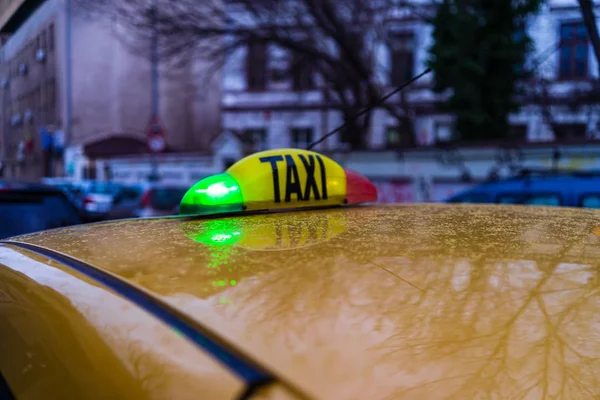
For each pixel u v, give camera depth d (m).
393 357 0.66
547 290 0.83
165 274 0.85
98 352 0.72
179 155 15.84
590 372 0.69
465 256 0.95
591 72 13.03
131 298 0.78
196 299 0.76
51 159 17.25
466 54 8.64
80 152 18.22
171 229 1.21
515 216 1.40
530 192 8.17
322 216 1.39
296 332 0.68
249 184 1.45
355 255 0.93
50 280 0.95
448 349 0.69
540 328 0.74
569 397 0.66
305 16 13.22
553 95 11.87
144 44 18.36
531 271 0.89
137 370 0.66
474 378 0.66
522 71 9.05
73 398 0.71
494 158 9.05
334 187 1.66
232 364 0.61
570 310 0.78
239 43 11.57
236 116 18.19
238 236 1.09
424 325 0.72
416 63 15.40
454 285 0.83
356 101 11.95
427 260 0.92
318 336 0.68
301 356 0.64
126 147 19.84
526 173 8.69
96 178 18.05
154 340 0.69
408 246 1.00
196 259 0.92
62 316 0.83
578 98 11.48
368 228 1.18
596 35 4.32
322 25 10.92
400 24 15.14
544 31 10.19
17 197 4.41
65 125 17.91
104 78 19.95
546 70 10.25
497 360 0.68
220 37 13.35
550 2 9.48
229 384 0.58
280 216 1.39
